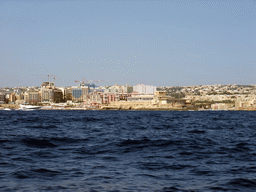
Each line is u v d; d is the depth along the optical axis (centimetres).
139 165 2095
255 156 2514
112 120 10019
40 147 2902
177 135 4344
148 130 5403
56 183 1602
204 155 2539
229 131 5325
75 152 2633
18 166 1998
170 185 1588
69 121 8894
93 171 1888
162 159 2331
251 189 1532
